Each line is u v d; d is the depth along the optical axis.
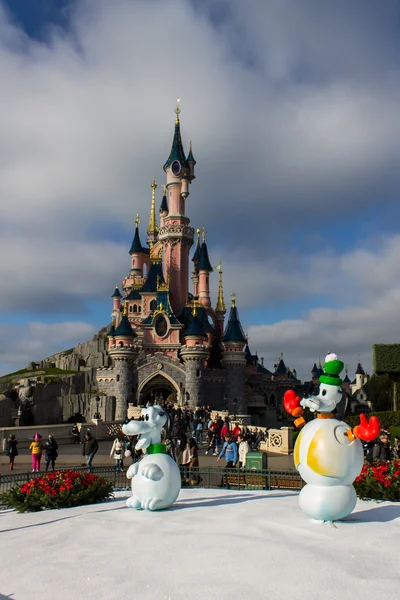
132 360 90.31
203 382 89.69
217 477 22.98
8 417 95.50
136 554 10.25
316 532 11.30
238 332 95.19
